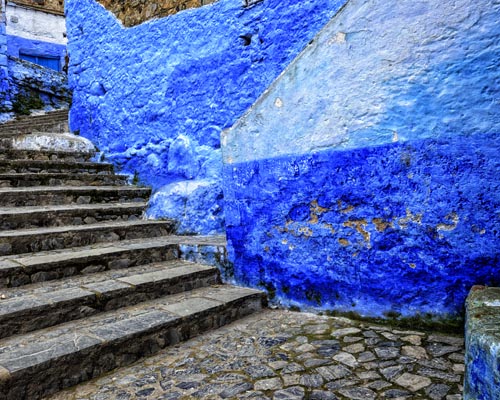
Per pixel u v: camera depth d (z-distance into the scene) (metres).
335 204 2.97
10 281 3.03
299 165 3.12
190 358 2.47
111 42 6.20
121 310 2.95
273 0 4.35
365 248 2.85
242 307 3.19
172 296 3.29
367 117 2.80
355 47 2.82
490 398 1.36
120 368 2.38
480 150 2.42
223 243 3.86
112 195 5.23
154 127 5.59
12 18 13.60
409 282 2.68
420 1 2.57
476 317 1.69
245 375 2.21
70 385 2.18
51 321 2.65
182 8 5.23
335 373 2.17
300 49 4.14
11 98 10.42
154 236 4.61
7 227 3.87
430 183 2.58
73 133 6.99
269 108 3.26
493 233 2.40
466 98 2.46
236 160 3.51
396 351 2.38
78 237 3.96
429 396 1.90
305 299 3.17
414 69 2.61
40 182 5.07
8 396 1.96
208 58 4.94
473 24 2.42
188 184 4.86
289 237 3.22
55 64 14.79
